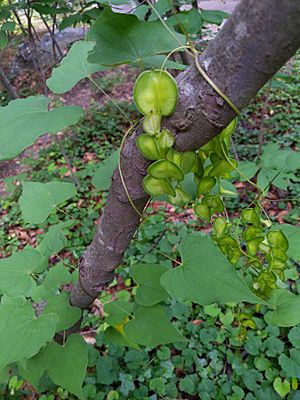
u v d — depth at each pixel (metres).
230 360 0.46
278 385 0.42
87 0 0.74
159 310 0.28
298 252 0.26
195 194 0.27
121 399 0.44
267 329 0.47
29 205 0.32
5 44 0.56
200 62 0.16
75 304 0.30
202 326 0.50
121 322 0.30
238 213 0.66
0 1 0.58
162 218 0.68
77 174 0.82
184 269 0.22
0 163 1.02
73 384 0.24
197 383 0.45
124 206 0.22
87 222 0.71
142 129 0.19
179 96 0.17
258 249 0.24
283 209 0.67
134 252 0.62
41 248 0.34
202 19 0.39
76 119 0.21
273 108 0.94
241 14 0.13
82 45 0.27
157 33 0.20
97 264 0.26
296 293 0.51
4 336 0.23
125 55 0.20
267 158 0.34
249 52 0.14
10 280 0.28
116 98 1.14
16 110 0.23
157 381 0.45
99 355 0.47
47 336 0.23
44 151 0.99
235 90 0.15
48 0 0.53
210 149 0.21
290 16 0.12
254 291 0.26
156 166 0.18
